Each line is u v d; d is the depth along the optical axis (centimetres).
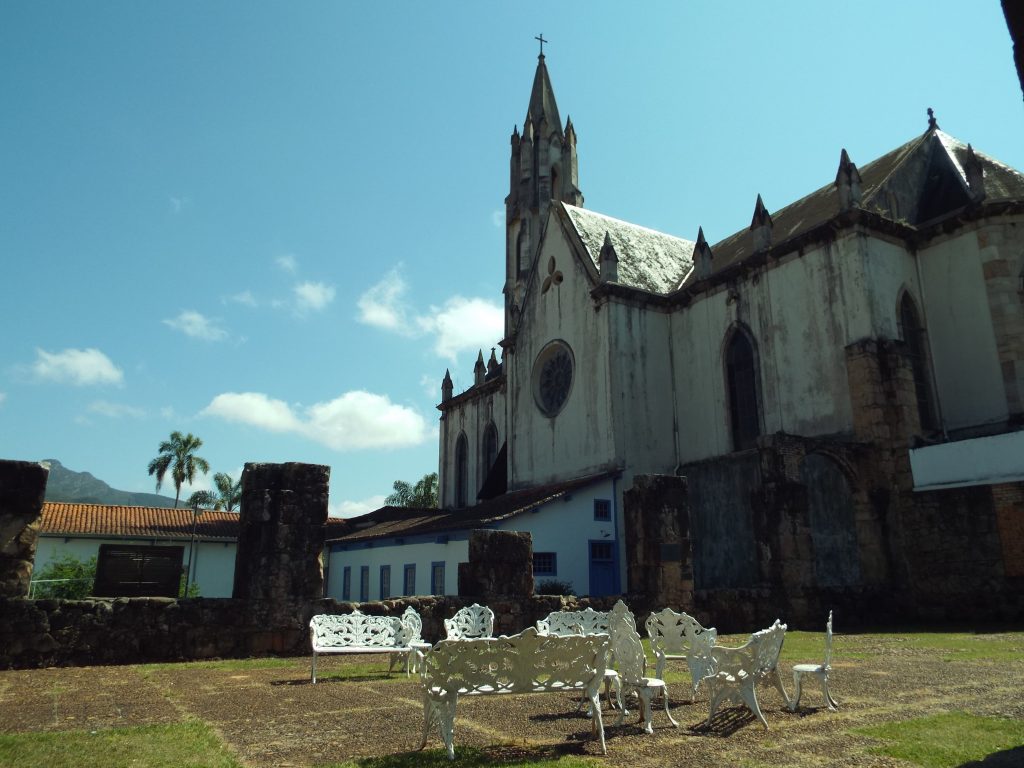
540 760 628
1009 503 2042
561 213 3662
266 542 1501
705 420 3100
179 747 671
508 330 4997
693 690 873
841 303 2580
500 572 1703
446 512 4622
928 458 2252
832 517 2494
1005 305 2483
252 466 1536
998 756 608
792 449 2181
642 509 1889
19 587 1296
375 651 1175
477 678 667
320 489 1565
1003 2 543
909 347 2622
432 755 648
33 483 1334
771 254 2841
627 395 3147
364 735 734
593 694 690
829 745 664
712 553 2859
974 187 2594
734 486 2828
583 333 3341
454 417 5197
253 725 782
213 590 4091
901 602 2223
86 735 720
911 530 2252
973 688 953
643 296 3284
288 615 1479
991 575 2055
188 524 4303
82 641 1317
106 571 1440
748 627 1955
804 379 2678
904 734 695
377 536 3575
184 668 1274
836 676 1078
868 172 3159
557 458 3397
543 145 5169
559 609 1723
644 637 1767
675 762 619
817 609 2056
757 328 2903
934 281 2670
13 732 743
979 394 2503
